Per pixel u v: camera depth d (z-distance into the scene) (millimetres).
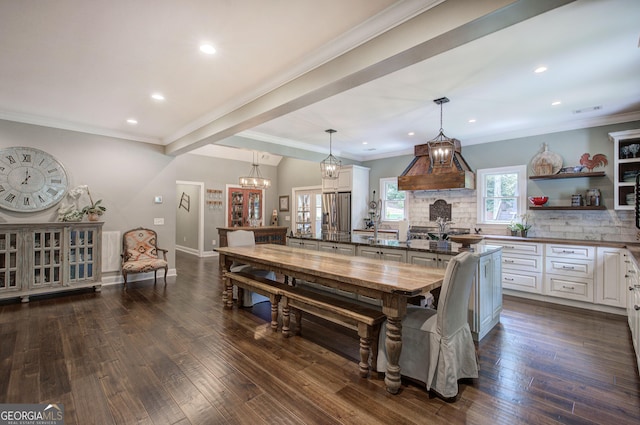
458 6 1712
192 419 1779
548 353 2650
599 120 4371
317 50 2438
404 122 4617
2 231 3805
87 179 4715
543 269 4258
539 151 4910
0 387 2082
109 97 3467
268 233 7703
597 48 2486
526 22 2113
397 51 1982
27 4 1882
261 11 1965
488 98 3611
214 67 2738
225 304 3809
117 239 5012
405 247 3477
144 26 2131
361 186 7094
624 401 1975
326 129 5035
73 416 1794
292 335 2992
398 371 2051
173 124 4566
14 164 4121
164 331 3055
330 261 2988
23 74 2891
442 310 1990
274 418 1790
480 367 2410
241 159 9078
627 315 3523
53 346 2701
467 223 5711
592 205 4348
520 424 1749
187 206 9086
